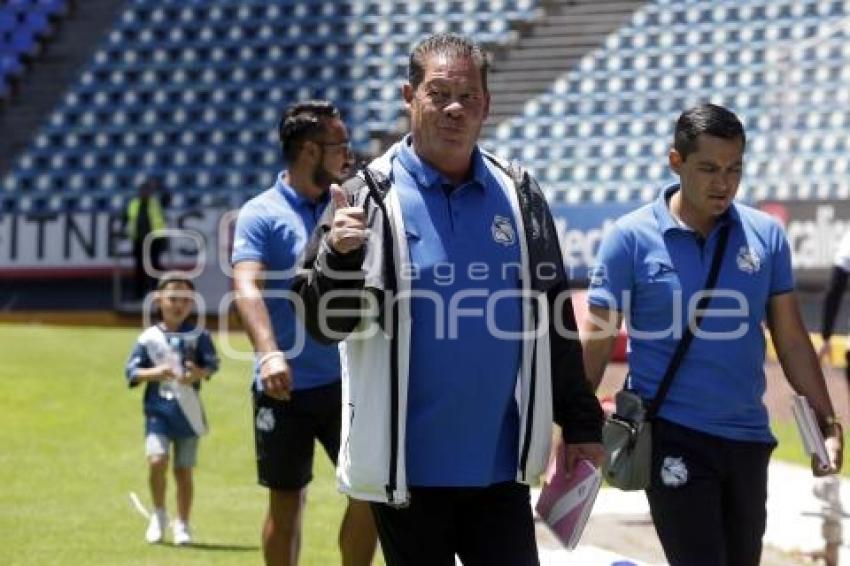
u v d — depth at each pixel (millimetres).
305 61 32062
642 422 6449
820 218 22750
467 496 5566
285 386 7211
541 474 5566
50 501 12664
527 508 5637
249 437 16031
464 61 5445
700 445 6438
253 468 14531
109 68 32875
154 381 10820
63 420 17109
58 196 31750
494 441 5504
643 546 10633
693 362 6477
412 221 5453
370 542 7699
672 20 30047
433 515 5527
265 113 31781
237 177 31234
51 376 19781
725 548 6523
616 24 30328
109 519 11836
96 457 15047
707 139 6383
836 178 26781
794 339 6684
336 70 31797
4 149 32438
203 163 31578
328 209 5527
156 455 10812
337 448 7902
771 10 29516
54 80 32969
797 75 28031
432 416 5453
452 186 5520
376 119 31062
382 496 5402
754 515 6527
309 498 12656
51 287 29141
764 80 28766
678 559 6422
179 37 32906
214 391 18469
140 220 28062
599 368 6629
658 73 29594
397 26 31953
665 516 6457
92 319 28766
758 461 6531
